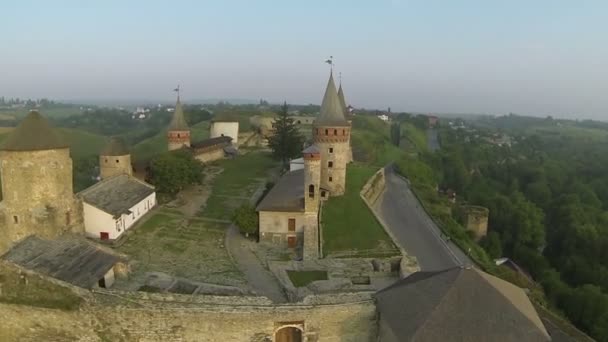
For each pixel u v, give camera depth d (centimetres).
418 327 2453
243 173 8162
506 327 2445
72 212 4594
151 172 6469
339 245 4531
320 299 2997
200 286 3559
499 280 2877
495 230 8912
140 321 2838
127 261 3591
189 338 2869
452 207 8738
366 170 8050
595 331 4944
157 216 5669
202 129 13338
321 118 5931
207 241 4909
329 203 5728
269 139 8794
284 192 5416
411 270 3869
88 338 2872
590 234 7875
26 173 4181
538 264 7600
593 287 5775
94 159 9712
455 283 2664
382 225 5109
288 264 4109
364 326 2973
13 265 2889
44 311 2858
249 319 2864
